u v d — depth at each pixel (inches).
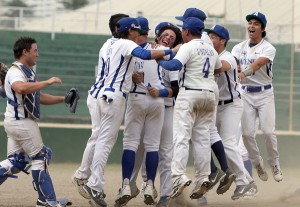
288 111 3169.3
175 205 1338.6
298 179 2144.4
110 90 1186.0
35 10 3789.4
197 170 1207.6
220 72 1264.8
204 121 1206.9
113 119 1190.9
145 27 1229.7
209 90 1190.3
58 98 1208.8
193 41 1195.3
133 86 1222.9
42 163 1149.7
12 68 1130.0
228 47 3253.0
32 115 1134.4
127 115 1235.9
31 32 3609.7
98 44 3639.3
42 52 3553.2
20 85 1099.3
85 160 1272.1
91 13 3708.2
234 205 1381.6
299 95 3201.3
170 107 1290.6
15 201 1384.1
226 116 1353.3
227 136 1353.3
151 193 1224.2
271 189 1758.1
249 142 1539.1
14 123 1130.0
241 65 1530.5
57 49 3582.7
